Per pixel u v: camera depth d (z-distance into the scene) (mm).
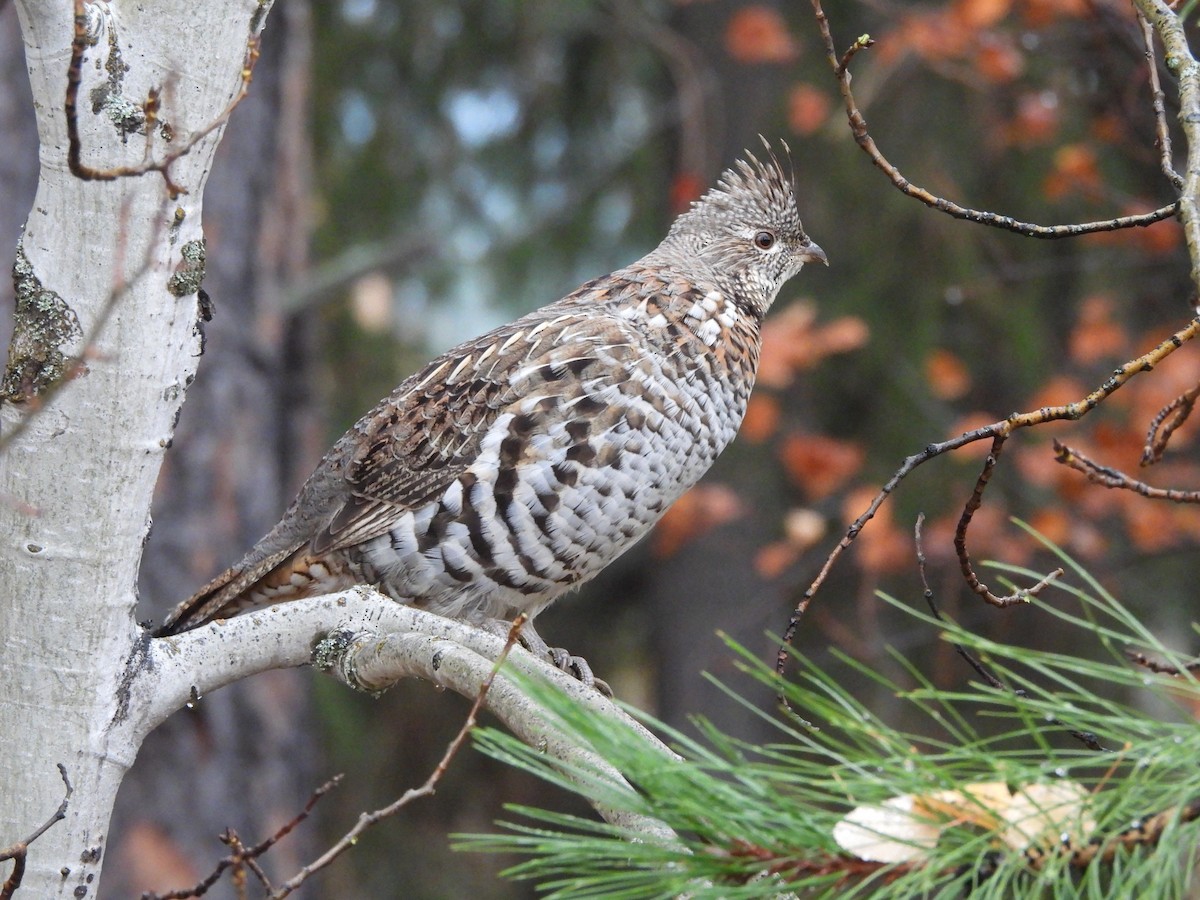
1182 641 13234
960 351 13266
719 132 14227
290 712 11266
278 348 11391
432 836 14562
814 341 11359
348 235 14086
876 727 3324
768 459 14180
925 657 13539
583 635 15852
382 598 5500
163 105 4586
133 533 4949
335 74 13992
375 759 14414
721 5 14484
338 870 14148
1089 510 11625
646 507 7785
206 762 10695
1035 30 11516
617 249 14578
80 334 4723
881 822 3285
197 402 10820
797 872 3264
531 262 14555
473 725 4434
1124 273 12930
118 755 5055
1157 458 5355
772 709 14305
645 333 7773
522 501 7500
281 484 11695
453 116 14500
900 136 13391
